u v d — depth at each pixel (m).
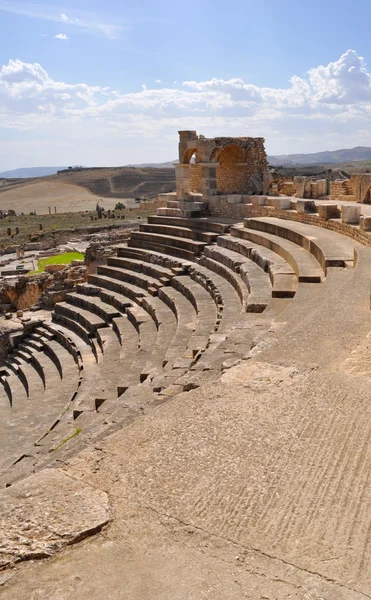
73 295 26.69
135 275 25.22
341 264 14.21
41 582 3.67
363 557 3.72
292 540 3.94
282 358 7.49
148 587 3.60
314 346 7.91
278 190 29.34
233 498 4.44
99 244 35.50
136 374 14.02
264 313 12.68
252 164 30.58
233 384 6.65
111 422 8.99
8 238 63.59
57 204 152.38
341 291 10.87
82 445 8.32
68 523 4.17
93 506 4.39
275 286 14.25
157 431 5.61
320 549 3.83
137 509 4.37
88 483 4.76
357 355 7.37
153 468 4.93
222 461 4.97
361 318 9.16
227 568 3.73
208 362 9.65
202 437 5.41
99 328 21.89
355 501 4.32
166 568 3.76
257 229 22.72
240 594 3.50
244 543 3.94
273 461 4.93
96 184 196.12
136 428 5.71
